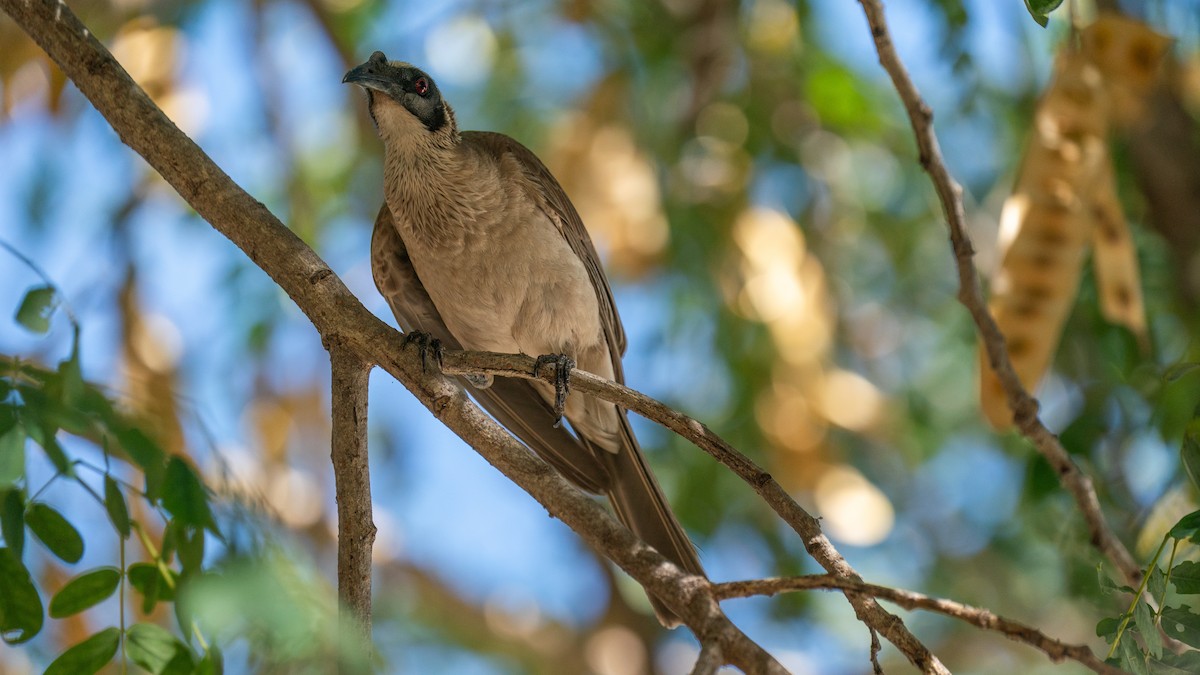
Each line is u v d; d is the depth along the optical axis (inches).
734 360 481.7
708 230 491.5
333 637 183.3
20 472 193.3
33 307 220.2
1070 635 503.2
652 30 530.0
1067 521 364.5
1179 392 348.5
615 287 501.7
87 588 211.3
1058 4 215.5
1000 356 212.2
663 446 494.6
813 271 478.9
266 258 251.3
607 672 542.6
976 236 513.7
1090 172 307.3
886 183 530.9
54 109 466.6
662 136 516.7
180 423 279.1
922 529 544.1
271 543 209.0
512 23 538.9
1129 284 313.9
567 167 492.7
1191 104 418.0
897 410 527.8
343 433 244.4
